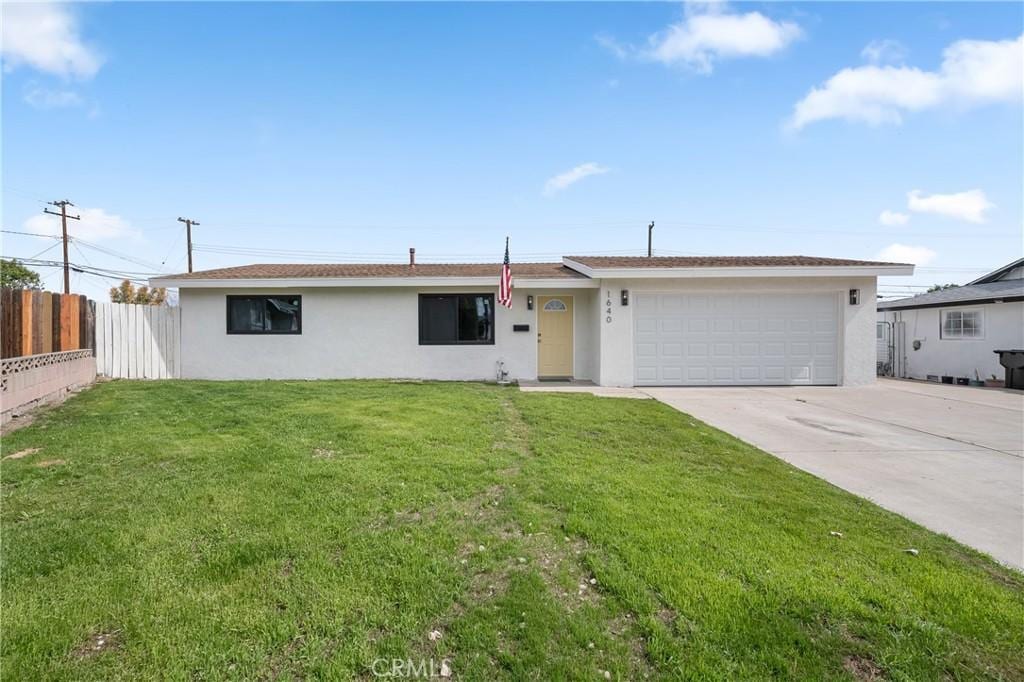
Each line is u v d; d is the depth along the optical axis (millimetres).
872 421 7750
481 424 6695
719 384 11836
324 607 2535
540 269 13617
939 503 4297
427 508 3809
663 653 2256
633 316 11711
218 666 2119
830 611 2578
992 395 10742
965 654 2309
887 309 16844
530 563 3021
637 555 3096
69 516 3596
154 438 5707
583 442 5957
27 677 2025
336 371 12445
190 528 3398
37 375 7613
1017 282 16172
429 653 2242
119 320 11188
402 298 12438
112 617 2430
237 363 12422
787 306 11883
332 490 4105
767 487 4508
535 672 2133
